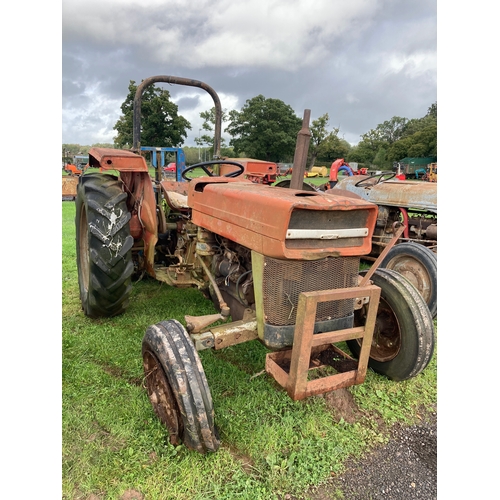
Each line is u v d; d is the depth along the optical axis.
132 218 3.64
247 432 2.22
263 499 1.82
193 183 2.77
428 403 2.66
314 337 1.92
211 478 1.91
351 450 2.17
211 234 2.73
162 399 2.13
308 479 1.96
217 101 3.65
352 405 2.58
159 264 4.03
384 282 2.78
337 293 1.91
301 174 2.41
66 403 2.42
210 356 3.04
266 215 1.98
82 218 3.65
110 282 3.20
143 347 2.19
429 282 3.94
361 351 2.10
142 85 3.40
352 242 2.11
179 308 3.91
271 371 2.10
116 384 2.63
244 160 4.11
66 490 1.82
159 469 1.95
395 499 1.88
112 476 1.91
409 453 2.19
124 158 3.23
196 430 1.87
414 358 2.63
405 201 5.13
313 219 1.95
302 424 2.32
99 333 3.33
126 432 2.17
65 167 23.17
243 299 2.46
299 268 2.02
